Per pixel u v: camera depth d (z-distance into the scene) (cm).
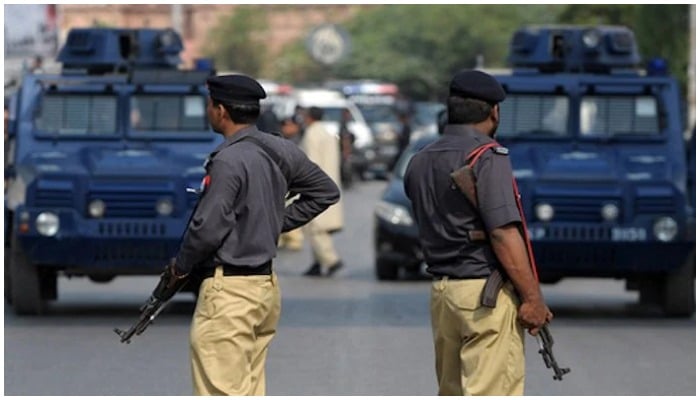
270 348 2503
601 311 3138
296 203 1560
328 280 3709
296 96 8925
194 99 2988
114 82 2983
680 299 2930
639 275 2938
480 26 15612
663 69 3111
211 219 1470
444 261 1484
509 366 1472
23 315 2950
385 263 3631
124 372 2259
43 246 2783
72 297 3416
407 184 1517
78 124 2967
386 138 8825
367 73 15800
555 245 2831
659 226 2838
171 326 2795
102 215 2778
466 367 1483
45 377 2211
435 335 1518
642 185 2859
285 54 15888
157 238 2775
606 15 7388
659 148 3011
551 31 3169
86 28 3141
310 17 16150
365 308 3080
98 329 2758
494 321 1463
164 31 3144
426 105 12006
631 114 3044
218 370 1492
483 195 1449
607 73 3142
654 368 2317
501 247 1445
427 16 15762
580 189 2847
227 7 15588
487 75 1498
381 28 16062
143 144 2936
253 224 1494
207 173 1501
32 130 2948
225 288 1491
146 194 2788
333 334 2669
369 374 2244
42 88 2978
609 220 2836
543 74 3102
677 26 6650
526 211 2845
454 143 1484
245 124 1521
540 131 3044
